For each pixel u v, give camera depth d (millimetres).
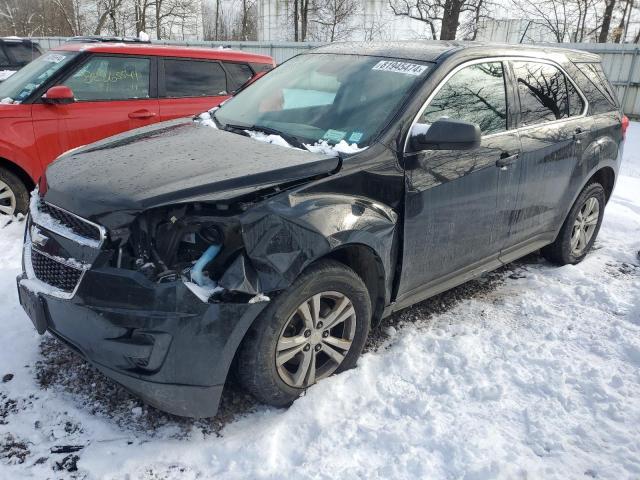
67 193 2582
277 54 19750
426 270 3367
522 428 2777
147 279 2334
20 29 32969
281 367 2705
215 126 3578
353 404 2875
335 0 27406
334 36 27953
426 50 3631
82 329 2457
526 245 4242
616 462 2580
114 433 2619
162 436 2619
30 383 2916
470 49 3650
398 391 3002
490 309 3998
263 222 2473
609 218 6109
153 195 2391
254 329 2535
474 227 3594
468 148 2928
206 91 6332
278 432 2648
